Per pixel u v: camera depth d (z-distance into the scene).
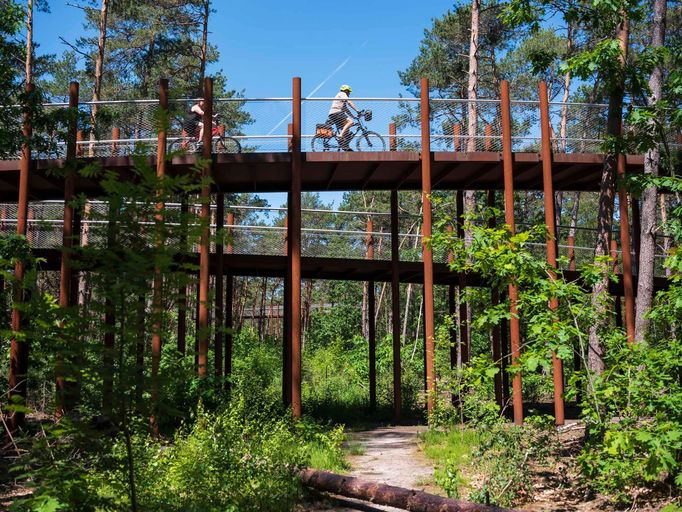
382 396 20.39
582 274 8.19
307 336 37.84
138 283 4.26
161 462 7.38
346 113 14.98
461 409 12.27
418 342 32.12
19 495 7.64
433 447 11.21
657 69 14.02
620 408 7.54
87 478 4.39
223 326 4.68
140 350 4.51
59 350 4.27
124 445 5.73
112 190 4.28
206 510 6.52
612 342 8.12
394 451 11.51
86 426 4.39
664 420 6.89
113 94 32.44
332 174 15.83
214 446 7.68
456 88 35.22
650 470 6.37
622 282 18.86
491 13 30.02
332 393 21.72
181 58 34.19
